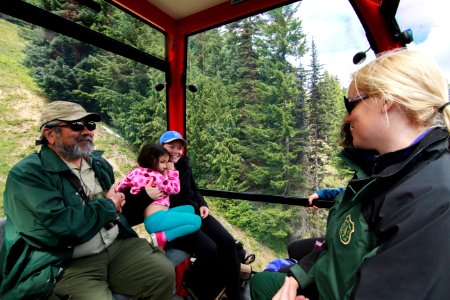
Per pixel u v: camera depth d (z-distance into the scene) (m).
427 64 0.59
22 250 1.13
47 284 1.09
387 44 1.44
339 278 0.67
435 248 0.45
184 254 1.67
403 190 0.54
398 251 0.48
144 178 1.65
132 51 1.99
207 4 2.04
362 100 0.66
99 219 1.24
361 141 0.69
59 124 1.28
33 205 1.09
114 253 1.41
